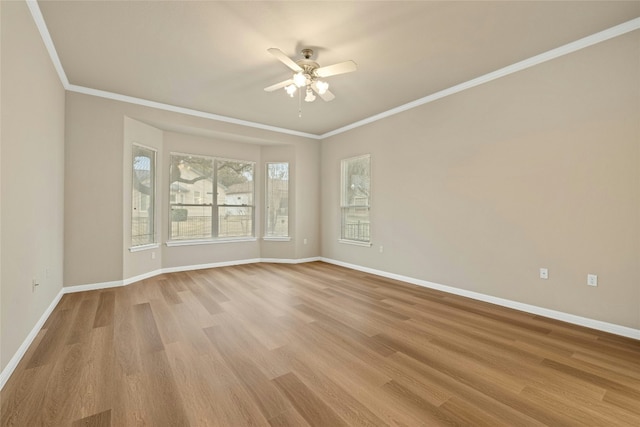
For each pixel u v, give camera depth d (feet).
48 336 8.20
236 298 11.87
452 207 12.68
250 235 19.86
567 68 9.37
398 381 6.19
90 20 8.18
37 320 8.41
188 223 17.38
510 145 10.76
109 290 12.83
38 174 8.50
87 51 9.78
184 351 7.42
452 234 12.69
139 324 9.13
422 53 9.86
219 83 12.23
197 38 9.06
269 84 12.32
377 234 16.37
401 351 7.51
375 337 8.32
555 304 9.73
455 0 7.39
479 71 11.12
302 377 6.31
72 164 12.37
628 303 8.36
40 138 8.68
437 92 13.07
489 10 7.72
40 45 8.53
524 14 7.88
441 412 5.24
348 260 18.39
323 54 9.93
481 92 11.59
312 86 10.52
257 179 19.97
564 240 9.51
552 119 9.71
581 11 7.74
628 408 5.37
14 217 6.66
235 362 6.91
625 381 6.23
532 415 5.18
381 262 16.08
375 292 12.85
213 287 13.50
